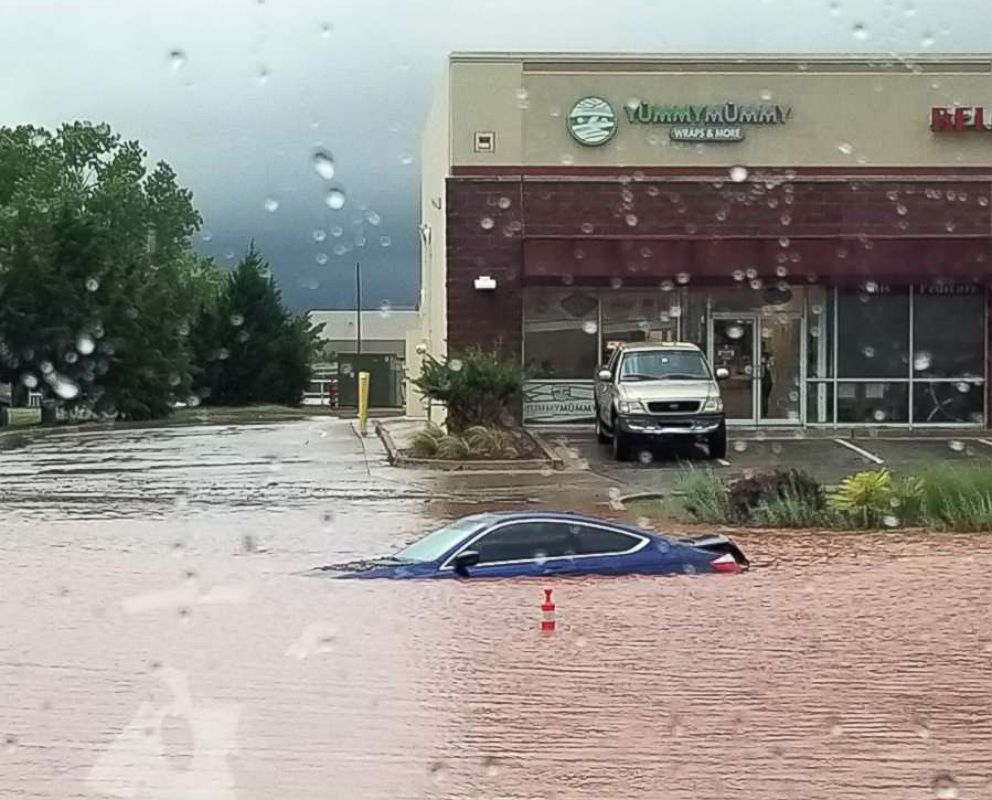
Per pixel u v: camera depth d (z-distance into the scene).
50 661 10.03
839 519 18.48
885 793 7.11
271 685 9.25
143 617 11.71
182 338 53.53
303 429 40.41
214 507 20.95
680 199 32.62
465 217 32.56
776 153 33.09
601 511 20.08
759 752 7.78
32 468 28.11
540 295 33.00
